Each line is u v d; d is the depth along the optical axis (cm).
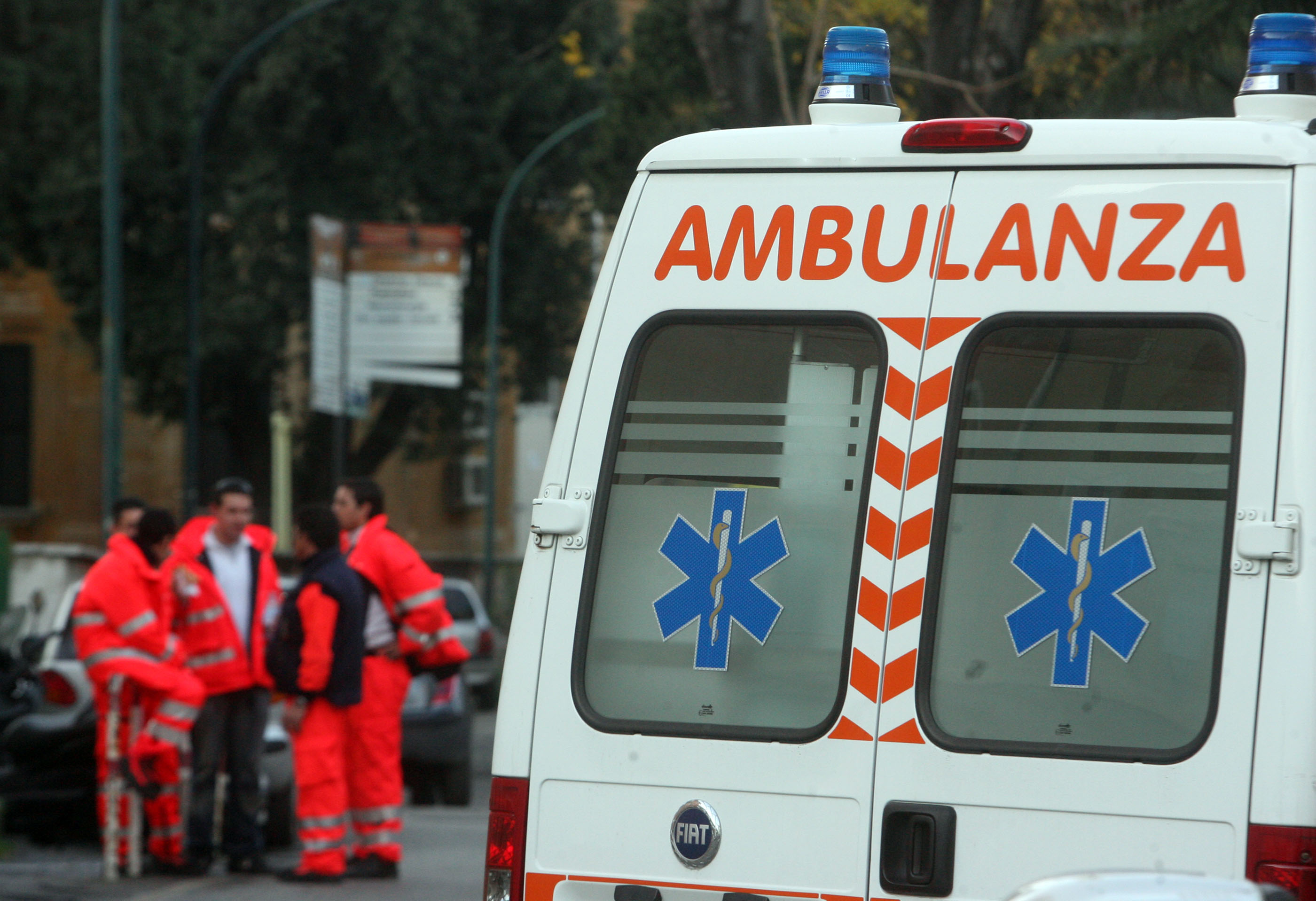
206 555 1548
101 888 1444
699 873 589
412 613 1477
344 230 3538
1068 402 571
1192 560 552
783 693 592
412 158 4778
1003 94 1531
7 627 2098
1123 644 556
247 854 1531
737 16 1595
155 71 4147
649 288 623
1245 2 1478
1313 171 555
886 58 651
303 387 4897
